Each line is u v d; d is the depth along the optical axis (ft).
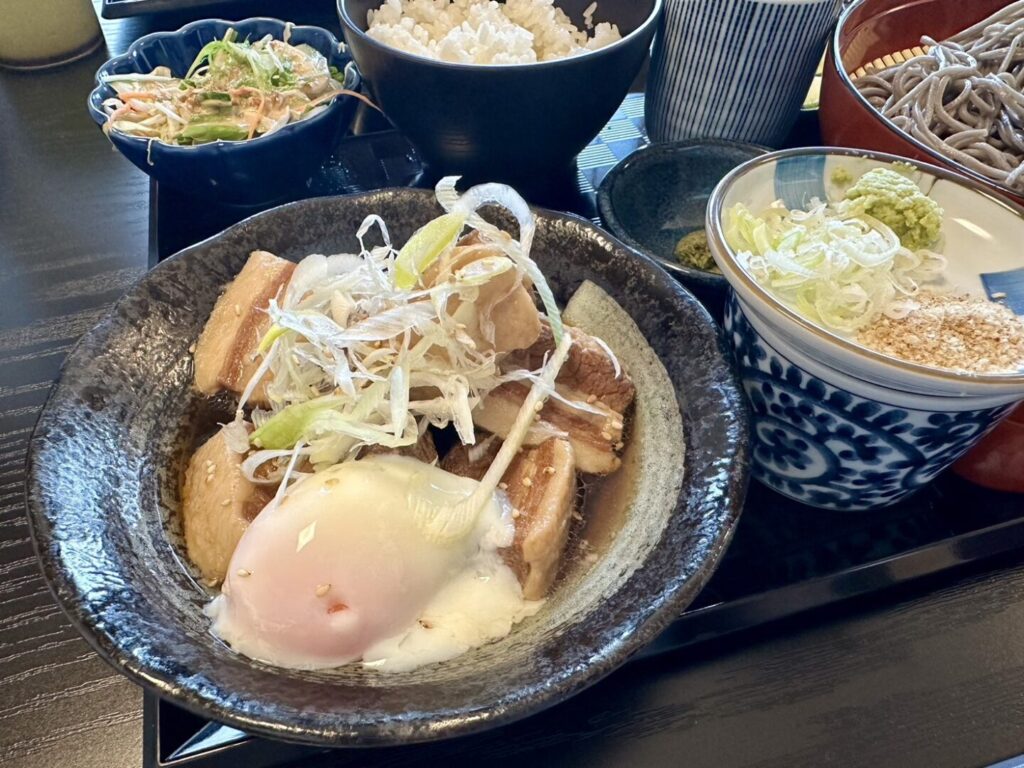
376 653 0.62
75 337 0.92
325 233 0.84
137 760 0.62
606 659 0.54
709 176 1.05
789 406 0.71
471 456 0.75
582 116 0.93
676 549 0.61
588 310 0.83
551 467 0.70
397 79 0.87
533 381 0.74
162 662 0.53
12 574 0.71
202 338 0.78
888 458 0.69
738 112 1.06
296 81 1.05
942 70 0.97
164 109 1.01
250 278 0.78
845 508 0.77
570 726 0.65
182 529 0.69
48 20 1.29
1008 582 0.74
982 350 0.65
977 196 0.75
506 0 1.13
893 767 0.64
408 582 0.63
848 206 0.76
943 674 0.69
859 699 0.67
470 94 0.86
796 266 0.69
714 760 0.64
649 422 0.75
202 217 1.03
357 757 0.62
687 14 0.99
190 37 1.15
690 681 0.68
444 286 0.70
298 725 0.51
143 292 0.76
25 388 0.87
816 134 1.19
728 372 0.70
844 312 0.69
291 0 1.38
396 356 0.71
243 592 0.61
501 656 0.60
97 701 0.65
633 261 0.80
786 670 0.68
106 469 0.67
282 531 0.62
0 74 1.32
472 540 0.67
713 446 0.66
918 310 0.69
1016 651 0.70
